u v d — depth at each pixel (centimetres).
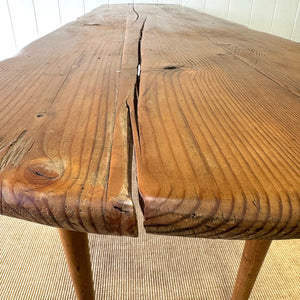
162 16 151
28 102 42
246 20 235
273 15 233
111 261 89
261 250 62
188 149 30
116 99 43
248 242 63
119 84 49
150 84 50
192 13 172
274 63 67
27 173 26
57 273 84
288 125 36
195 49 79
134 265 88
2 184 25
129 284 82
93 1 222
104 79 52
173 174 26
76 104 41
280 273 87
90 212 23
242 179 25
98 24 119
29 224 102
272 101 44
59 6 220
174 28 113
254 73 58
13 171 26
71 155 29
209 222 23
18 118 37
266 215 23
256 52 77
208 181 25
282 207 23
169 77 54
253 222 23
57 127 34
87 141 31
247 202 23
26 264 87
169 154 29
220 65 64
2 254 90
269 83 53
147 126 35
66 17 224
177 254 92
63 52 72
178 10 186
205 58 69
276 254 93
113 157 29
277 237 24
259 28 238
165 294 80
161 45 82
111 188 24
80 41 86
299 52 79
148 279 84
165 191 24
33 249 92
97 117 37
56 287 80
